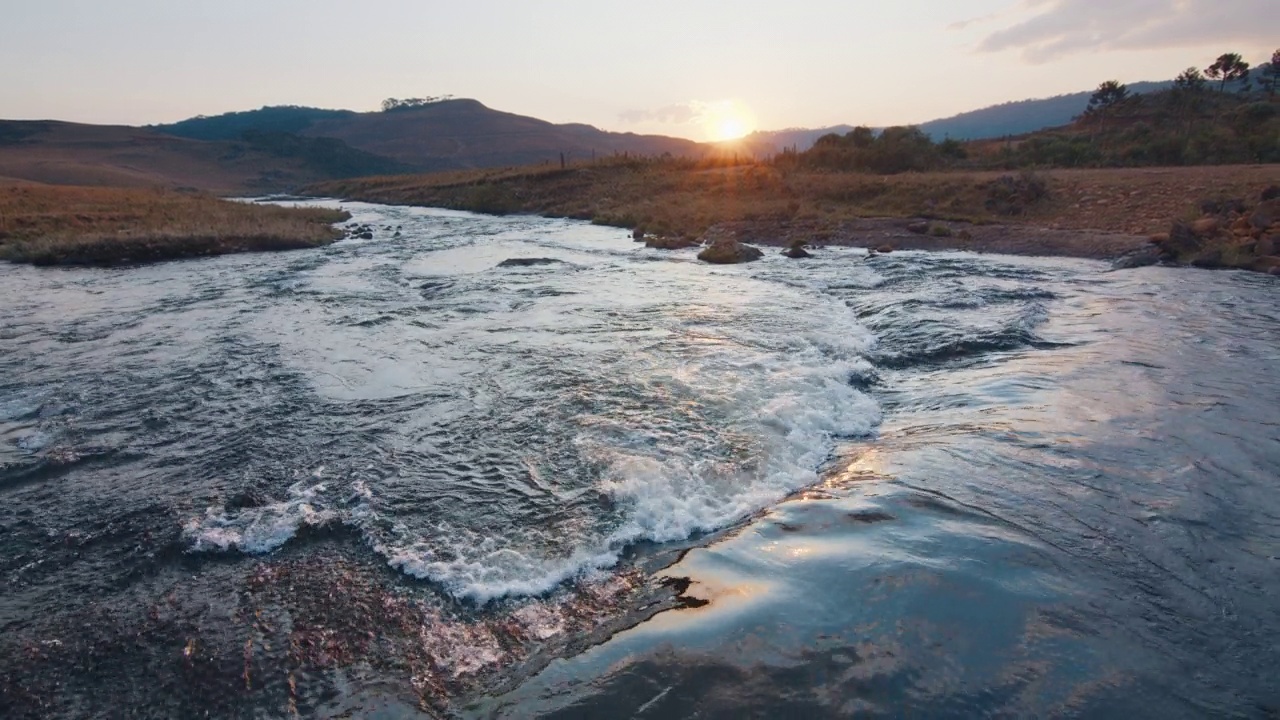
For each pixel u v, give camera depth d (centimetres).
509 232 2600
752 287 1336
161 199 3619
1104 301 1089
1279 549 404
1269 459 520
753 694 300
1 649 356
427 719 301
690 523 468
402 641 356
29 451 605
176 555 439
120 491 527
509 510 487
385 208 4438
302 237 2161
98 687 328
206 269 1672
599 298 1236
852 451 585
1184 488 477
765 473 539
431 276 1522
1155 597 359
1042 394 677
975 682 301
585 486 519
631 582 404
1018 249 1672
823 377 766
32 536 465
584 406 682
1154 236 1521
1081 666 310
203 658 345
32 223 2270
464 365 833
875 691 298
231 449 600
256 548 446
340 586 403
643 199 3300
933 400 697
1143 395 662
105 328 1054
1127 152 3203
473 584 402
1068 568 384
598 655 335
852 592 369
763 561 410
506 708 303
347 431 636
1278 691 294
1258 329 899
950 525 434
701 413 659
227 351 915
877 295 1205
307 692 321
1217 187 1839
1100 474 500
